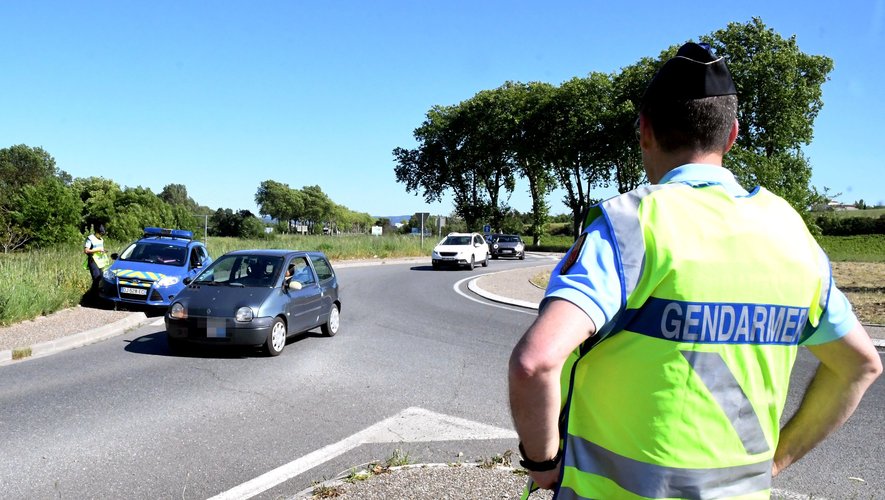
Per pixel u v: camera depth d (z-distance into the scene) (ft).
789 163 76.13
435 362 30.37
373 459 17.08
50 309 41.83
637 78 163.12
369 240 133.80
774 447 4.97
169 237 51.55
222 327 30.17
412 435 19.22
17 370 27.48
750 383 4.67
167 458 17.04
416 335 38.34
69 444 18.06
